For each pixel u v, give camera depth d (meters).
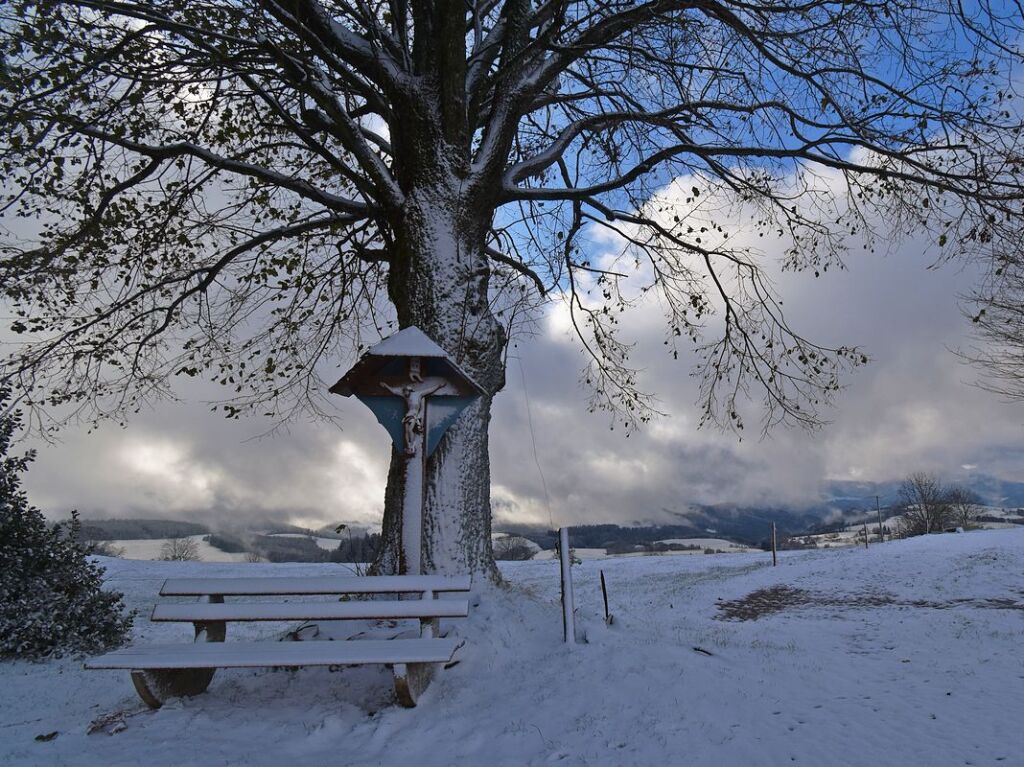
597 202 11.56
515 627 7.22
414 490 6.95
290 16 9.21
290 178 10.62
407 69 10.48
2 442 11.34
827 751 4.48
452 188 9.46
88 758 4.52
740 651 7.37
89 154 10.46
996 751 4.61
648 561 40.19
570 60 10.59
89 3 8.95
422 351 7.00
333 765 4.39
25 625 10.06
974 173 10.34
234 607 5.57
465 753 4.54
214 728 5.11
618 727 4.79
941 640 11.01
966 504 81.44
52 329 11.67
